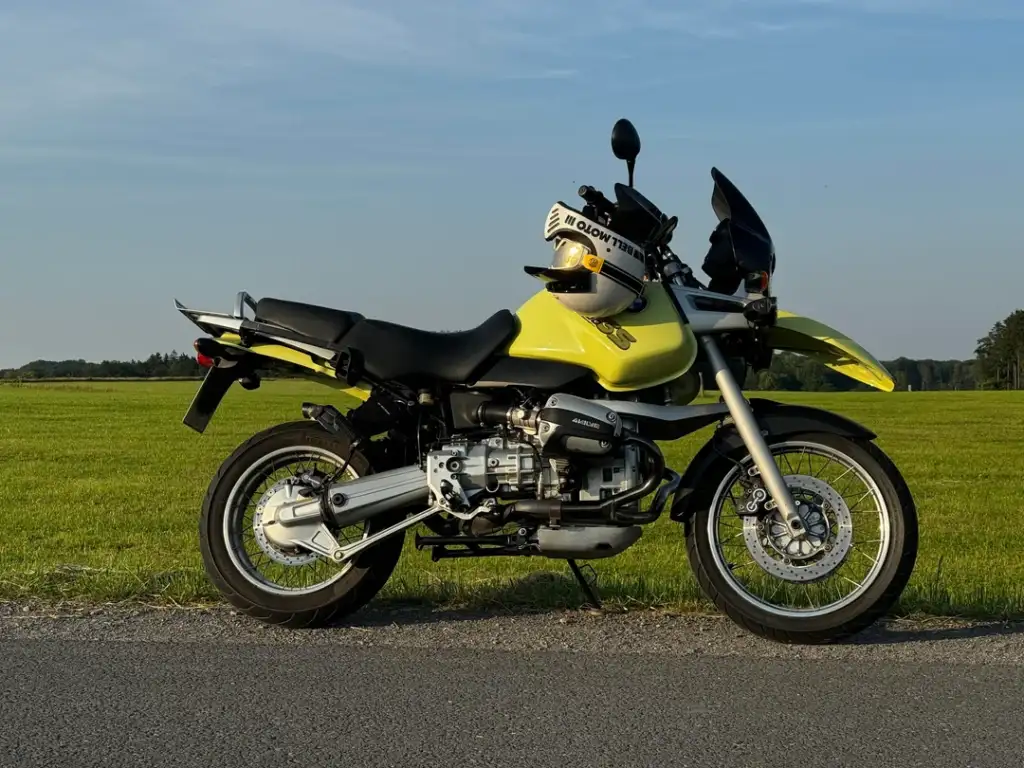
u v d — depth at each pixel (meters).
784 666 4.45
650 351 4.96
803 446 5.03
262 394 55.38
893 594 4.80
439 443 5.17
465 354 5.14
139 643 4.71
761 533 4.98
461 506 5.04
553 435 4.88
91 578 5.73
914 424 34.28
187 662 4.45
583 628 5.02
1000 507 13.07
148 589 5.57
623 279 4.93
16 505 12.69
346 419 5.25
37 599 5.41
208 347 5.33
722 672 4.37
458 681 4.23
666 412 5.05
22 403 43.12
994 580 7.09
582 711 3.90
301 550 5.16
